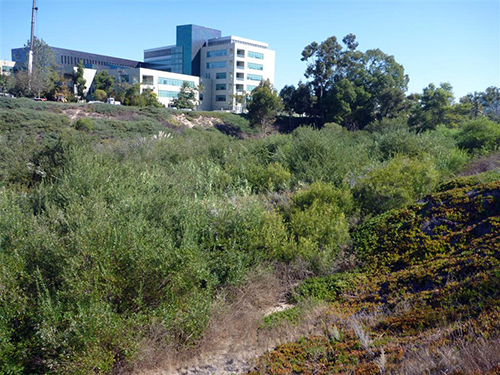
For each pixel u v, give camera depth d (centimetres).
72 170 888
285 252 645
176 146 1507
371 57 6006
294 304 555
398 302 447
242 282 570
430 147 1394
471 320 345
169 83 7975
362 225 709
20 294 431
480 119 1677
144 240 493
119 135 3834
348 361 351
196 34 8969
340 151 1184
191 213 655
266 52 9050
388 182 835
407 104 5497
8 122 3391
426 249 564
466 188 669
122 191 721
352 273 583
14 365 378
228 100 8656
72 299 418
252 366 384
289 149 1287
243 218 661
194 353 441
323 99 5828
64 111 4288
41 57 6050
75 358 380
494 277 398
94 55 10306
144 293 470
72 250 461
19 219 590
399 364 319
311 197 827
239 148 1477
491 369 268
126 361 411
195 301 470
